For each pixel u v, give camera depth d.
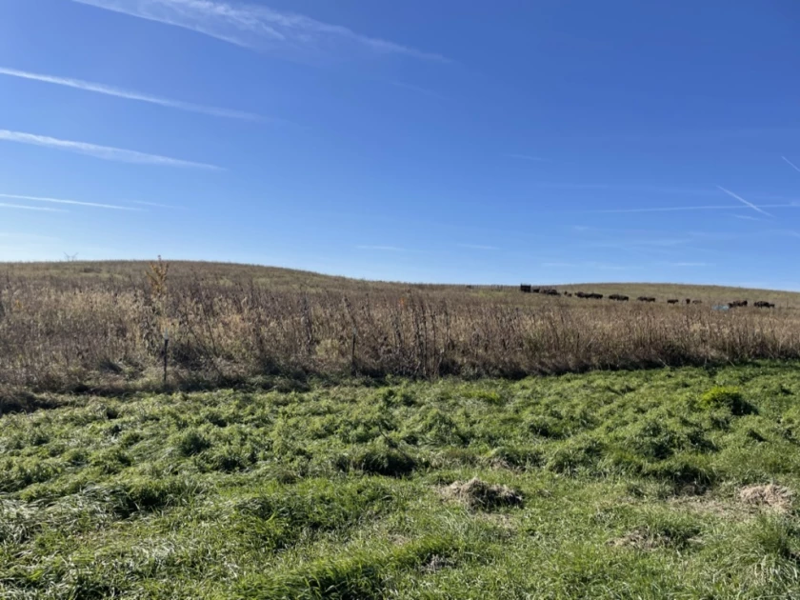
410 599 3.78
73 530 4.74
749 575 3.94
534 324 16.09
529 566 4.17
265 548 4.52
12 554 4.25
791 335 17.66
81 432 7.77
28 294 18.14
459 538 4.63
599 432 8.62
